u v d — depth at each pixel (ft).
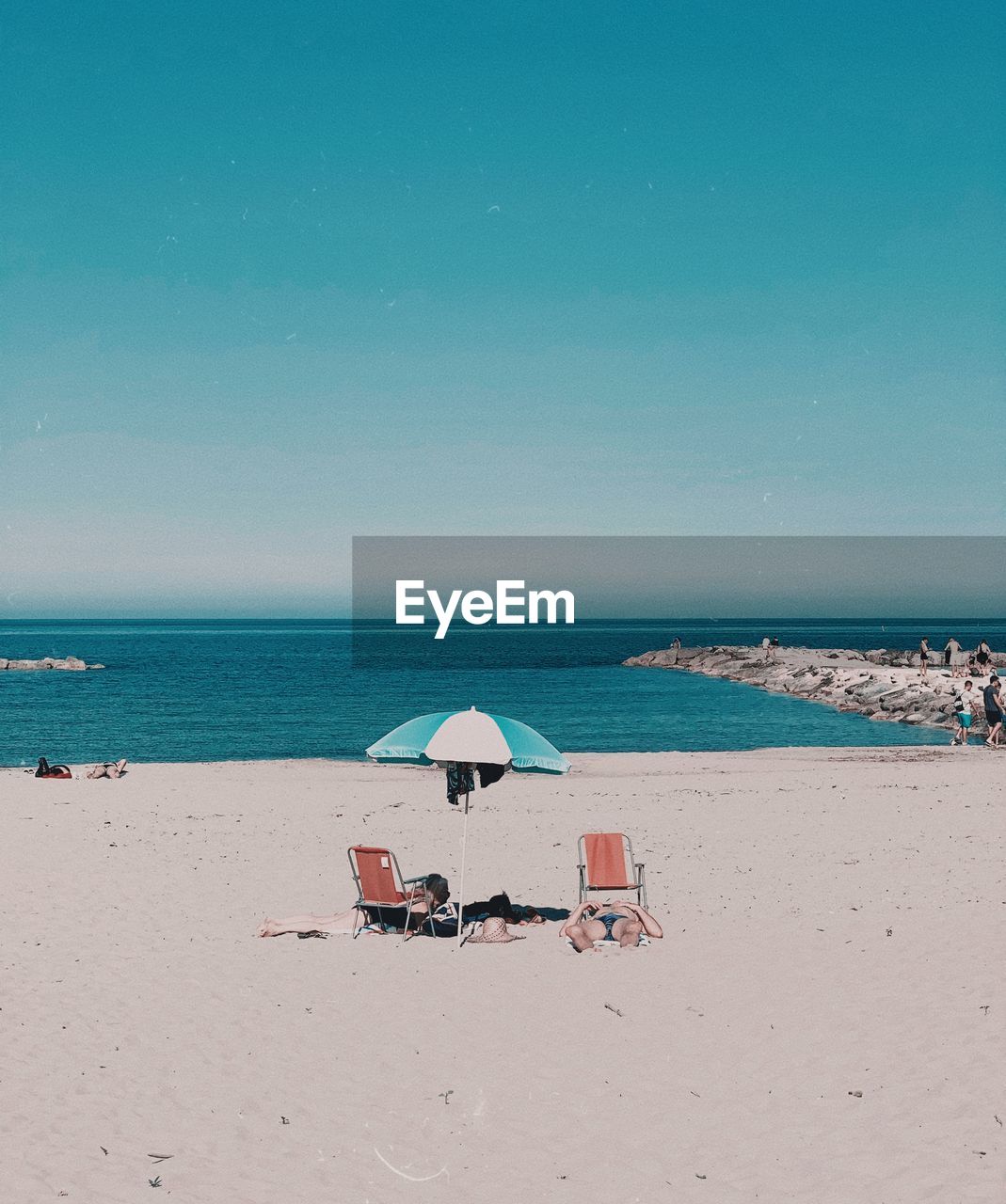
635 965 31.17
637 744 123.54
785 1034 24.97
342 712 164.76
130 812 62.13
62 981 30.01
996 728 103.91
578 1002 28.09
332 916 36.09
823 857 46.21
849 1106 20.95
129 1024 26.66
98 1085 23.02
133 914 37.73
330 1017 27.22
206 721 150.71
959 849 46.62
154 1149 20.04
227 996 28.84
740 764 93.04
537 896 41.45
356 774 88.22
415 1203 17.98
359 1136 20.59
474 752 32.68
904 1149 19.01
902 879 40.78
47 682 242.17
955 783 72.13
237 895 40.70
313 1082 23.21
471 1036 25.81
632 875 43.83
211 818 59.88
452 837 54.08
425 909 35.22
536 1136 20.44
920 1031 24.36
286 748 122.52
